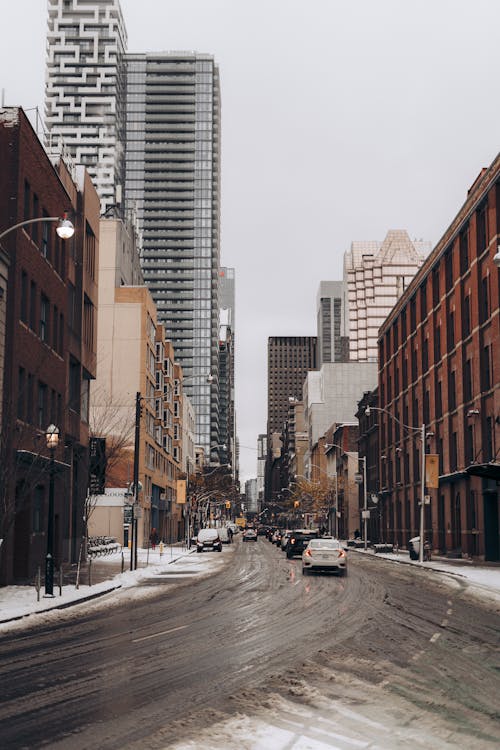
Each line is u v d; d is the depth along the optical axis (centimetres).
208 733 823
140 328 7638
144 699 995
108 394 7506
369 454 9250
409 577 3453
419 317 6538
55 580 3136
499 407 4394
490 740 803
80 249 4394
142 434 7538
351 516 10644
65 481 4156
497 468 3575
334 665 1238
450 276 5641
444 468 5628
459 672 1188
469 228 5041
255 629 1698
